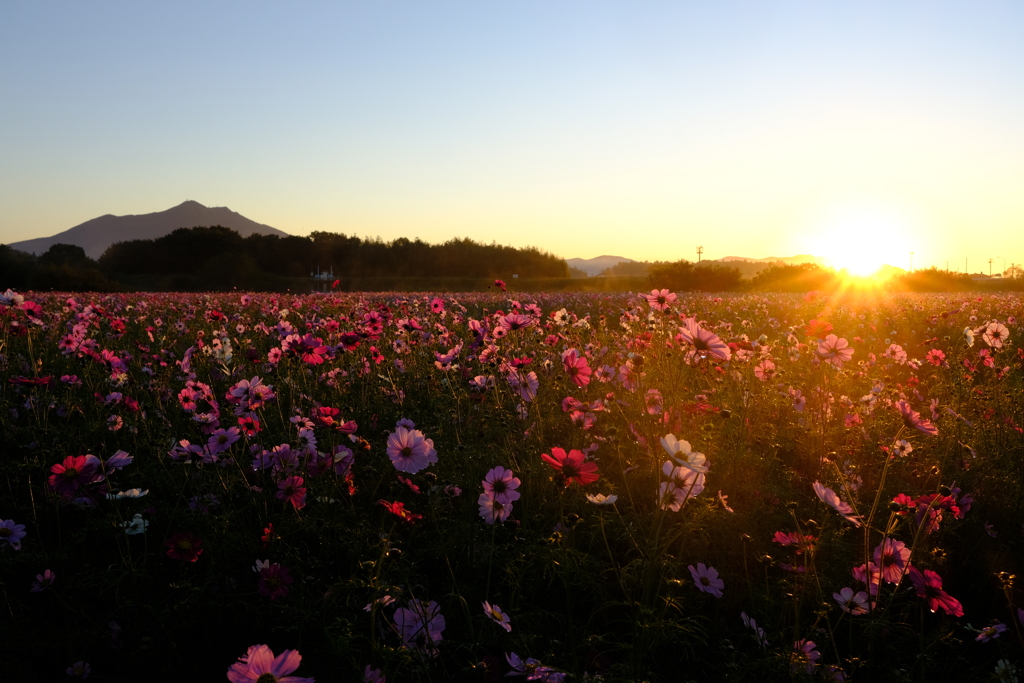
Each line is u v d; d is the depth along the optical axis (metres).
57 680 1.70
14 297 4.20
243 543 2.09
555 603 2.12
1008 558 2.40
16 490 2.63
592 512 2.41
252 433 2.47
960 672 1.90
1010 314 11.13
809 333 3.29
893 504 1.94
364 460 2.77
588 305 15.12
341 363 4.47
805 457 3.24
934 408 3.77
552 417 3.29
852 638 2.00
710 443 2.79
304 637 1.87
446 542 2.23
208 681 1.73
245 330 6.48
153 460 2.71
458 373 3.72
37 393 3.37
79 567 2.13
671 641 1.79
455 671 1.78
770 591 2.07
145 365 4.73
